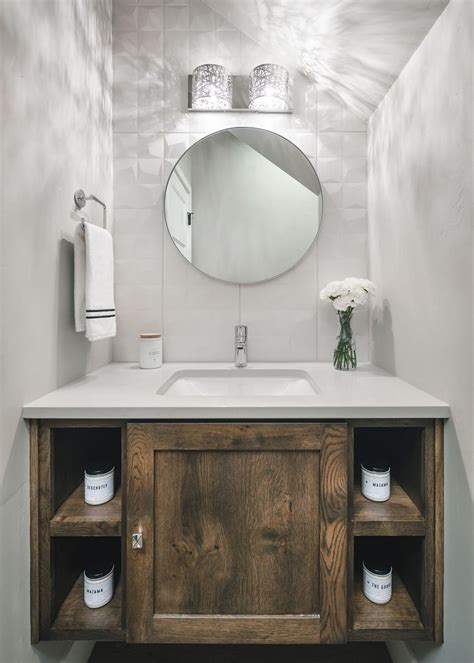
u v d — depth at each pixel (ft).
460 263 3.12
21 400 3.21
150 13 5.29
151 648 4.50
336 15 3.87
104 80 4.99
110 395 3.63
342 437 3.29
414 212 3.93
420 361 3.86
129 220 5.34
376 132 4.97
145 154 5.32
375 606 3.59
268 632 3.35
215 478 3.33
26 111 3.20
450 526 3.27
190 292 5.38
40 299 3.50
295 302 5.36
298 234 5.33
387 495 3.66
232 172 5.31
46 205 3.57
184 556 3.35
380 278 4.91
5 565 2.99
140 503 3.30
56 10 3.69
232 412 3.25
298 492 3.34
